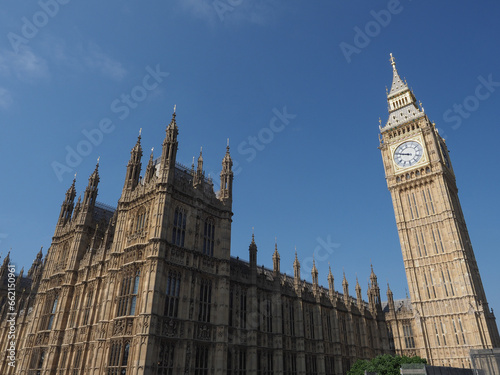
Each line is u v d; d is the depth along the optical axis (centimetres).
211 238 4606
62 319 4969
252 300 4762
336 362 6047
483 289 7994
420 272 7988
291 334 5331
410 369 3584
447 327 7250
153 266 3762
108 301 4134
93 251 5250
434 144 8625
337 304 6581
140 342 3409
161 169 4322
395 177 9069
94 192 5931
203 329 4016
